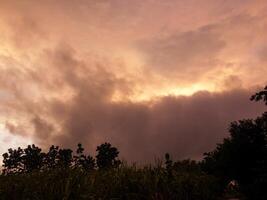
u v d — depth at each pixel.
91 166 12.41
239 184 20.08
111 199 10.41
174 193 12.34
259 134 20.30
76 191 9.88
